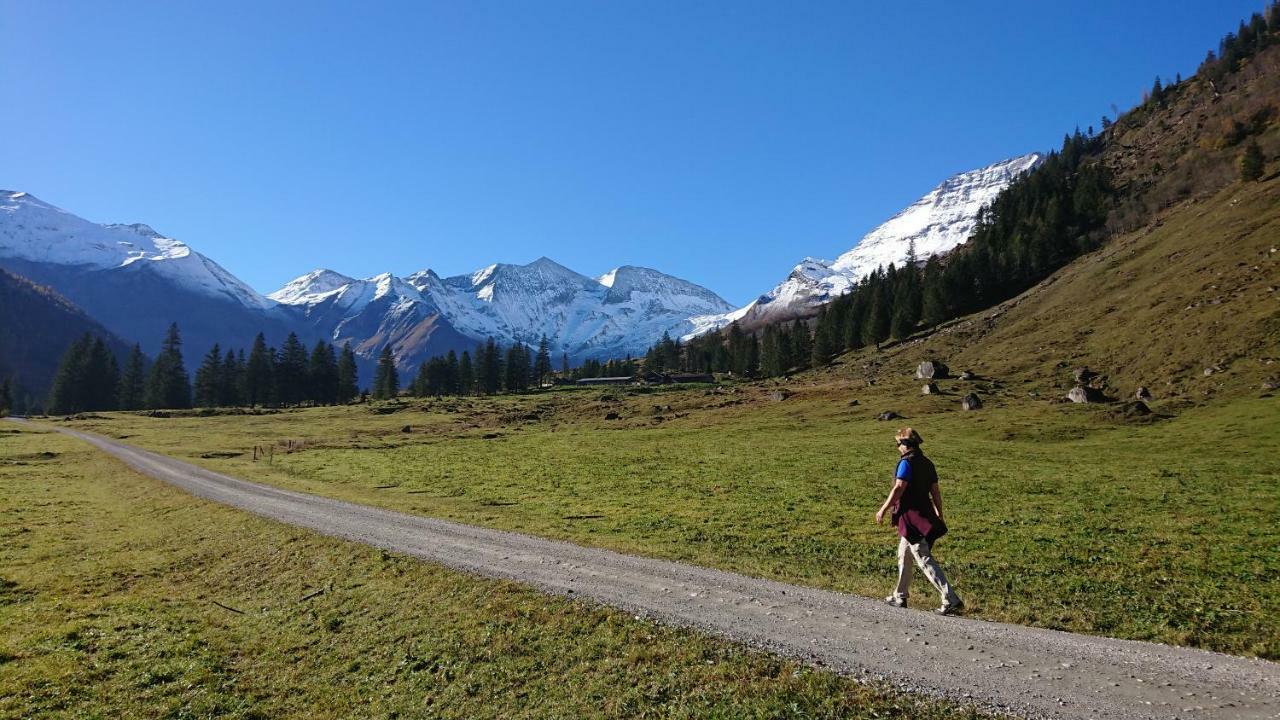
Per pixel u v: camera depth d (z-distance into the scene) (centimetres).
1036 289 16125
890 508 1378
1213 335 7469
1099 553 1933
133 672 1312
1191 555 1852
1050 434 5678
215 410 15150
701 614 1370
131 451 7425
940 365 9912
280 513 3070
